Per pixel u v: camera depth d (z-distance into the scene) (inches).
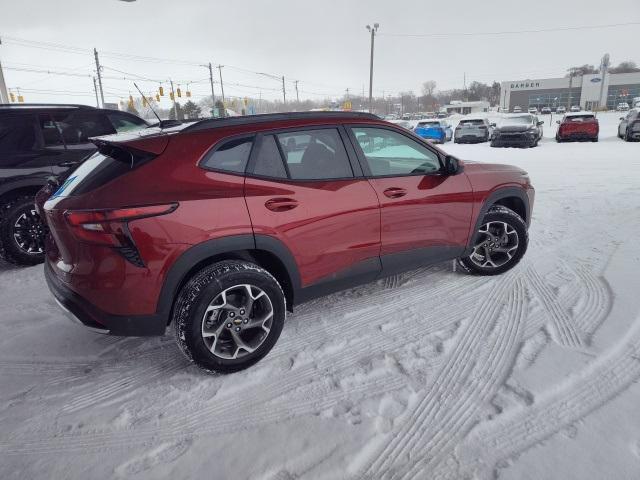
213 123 105.3
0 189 177.5
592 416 86.6
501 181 151.6
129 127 220.2
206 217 96.7
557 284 149.9
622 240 192.5
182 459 81.2
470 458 78.4
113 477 77.6
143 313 95.7
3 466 81.0
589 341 113.3
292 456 80.7
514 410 89.7
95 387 104.5
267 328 108.0
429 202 133.4
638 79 3122.5
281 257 108.0
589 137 732.0
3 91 432.1
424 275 163.6
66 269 96.8
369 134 126.9
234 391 100.5
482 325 125.3
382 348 116.1
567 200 281.3
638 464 74.5
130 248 90.9
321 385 101.4
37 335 129.5
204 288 97.1
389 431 86.0
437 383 100.3
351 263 121.6
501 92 3548.2
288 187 108.9
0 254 181.9
